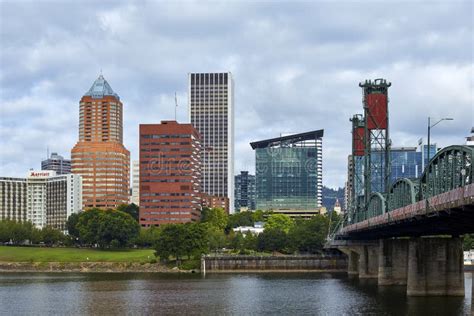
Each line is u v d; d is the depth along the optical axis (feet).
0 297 556.92
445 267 491.72
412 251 494.59
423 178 421.18
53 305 492.95
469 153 321.93
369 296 521.24
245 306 469.98
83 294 574.56
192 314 432.25
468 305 437.99
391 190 524.11
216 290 600.80
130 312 446.60
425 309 423.64
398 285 627.46
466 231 460.55
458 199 314.96
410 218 394.73
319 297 523.70
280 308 454.81
